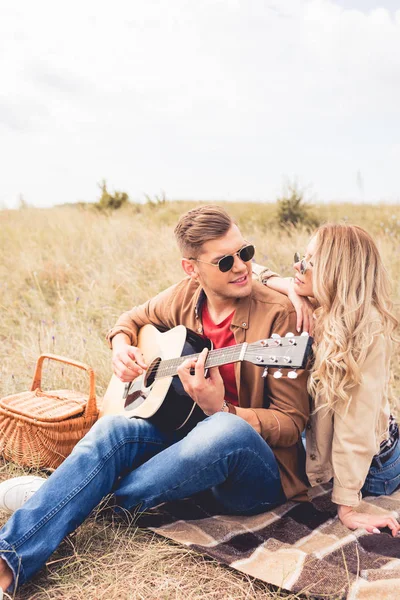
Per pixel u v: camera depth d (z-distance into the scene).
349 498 2.47
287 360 2.27
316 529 2.51
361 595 2.07
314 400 2.56
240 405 2.66
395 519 2.52
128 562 2.32
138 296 5.94
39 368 3.38
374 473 2.75
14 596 2.13
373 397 2.39
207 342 2.82
